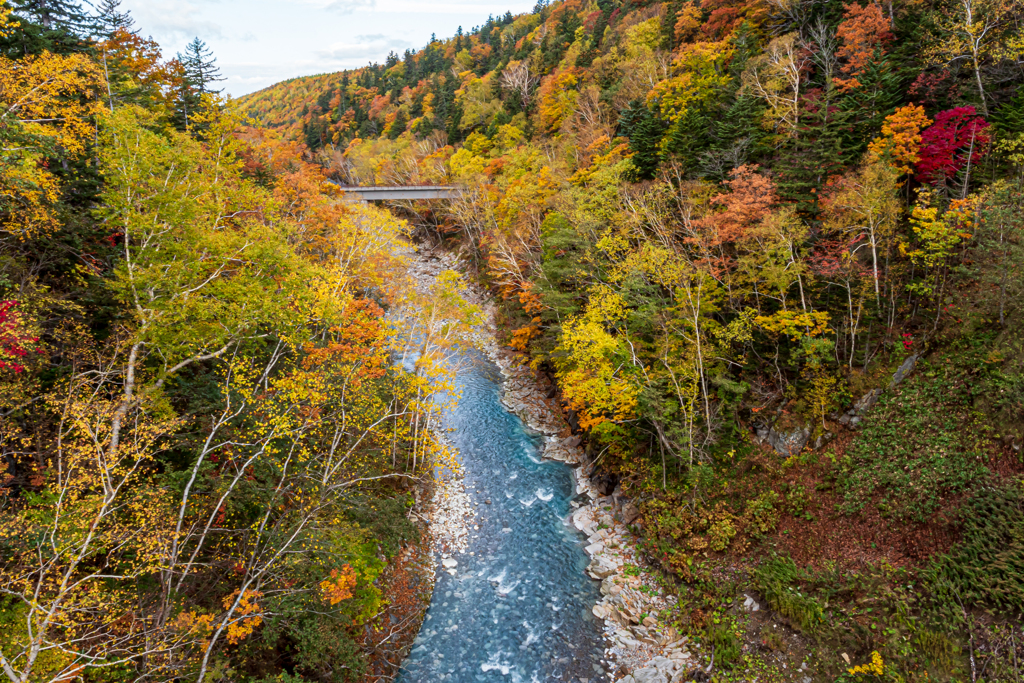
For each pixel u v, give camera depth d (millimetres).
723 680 15852
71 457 11016
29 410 13562
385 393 22547
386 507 18438
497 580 20453
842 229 21625
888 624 15305
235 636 11664
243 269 17750
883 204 20469
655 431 23953
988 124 22156
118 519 11891
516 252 37938
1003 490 15594
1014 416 16609
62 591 8992
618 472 25484
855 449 20172
